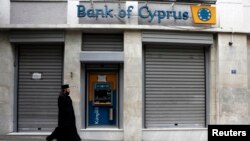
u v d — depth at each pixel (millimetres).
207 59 16703
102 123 16000
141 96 15680
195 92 16547
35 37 15609
